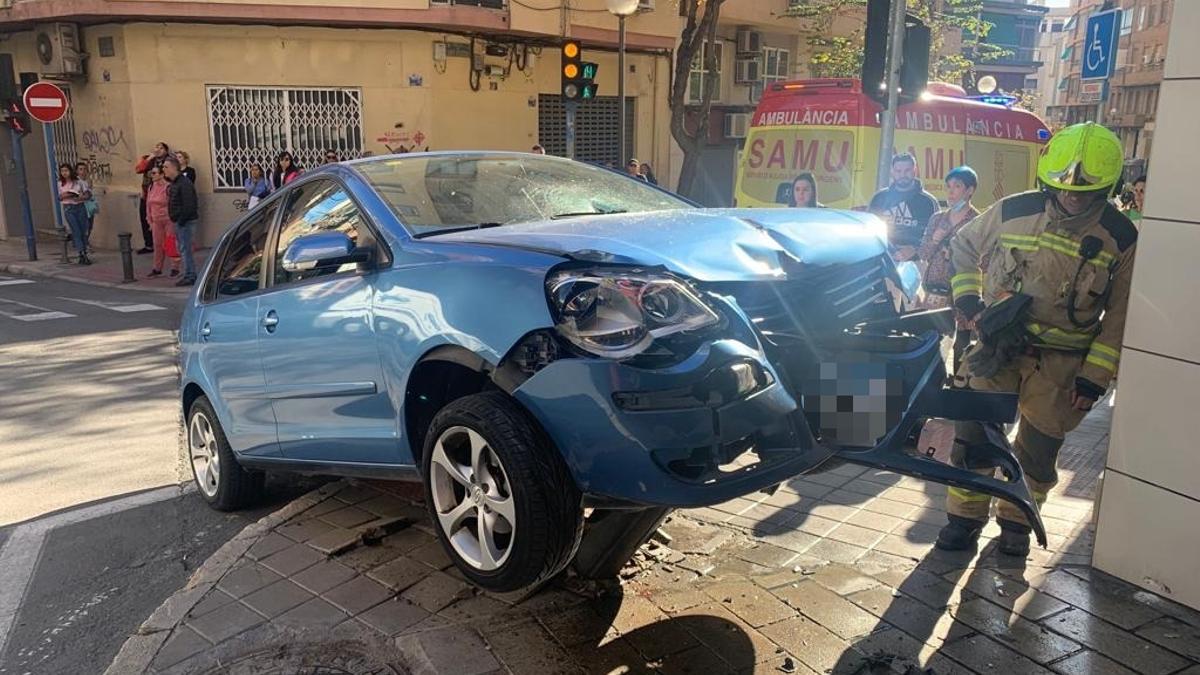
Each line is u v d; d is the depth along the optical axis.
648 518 3.33
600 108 20.38
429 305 3.24
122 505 5.09
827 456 3.08
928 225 6.46
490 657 3.07
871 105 8.73
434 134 17.41
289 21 16.22
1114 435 3.53
